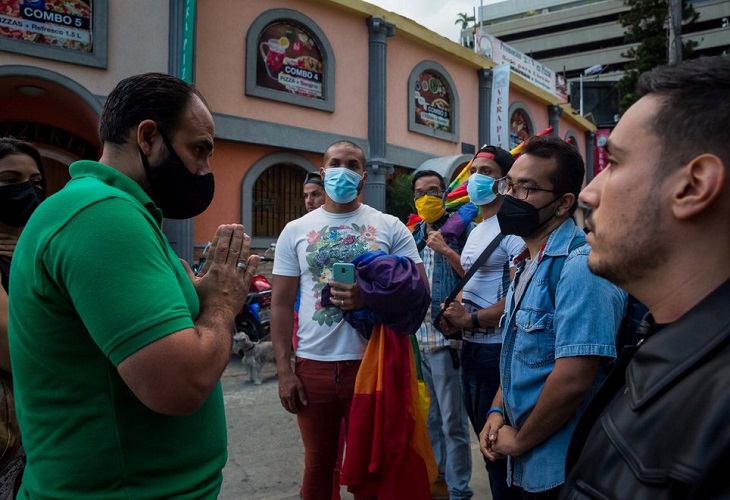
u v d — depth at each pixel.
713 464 0.59
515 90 14.20
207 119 1.31
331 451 2.40
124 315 0.98
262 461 3.45
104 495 1.07
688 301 0.75
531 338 1.61
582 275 1.47
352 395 2.34
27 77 6.37
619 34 47.56
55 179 7.72
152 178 1.25
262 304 6.54
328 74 9.27
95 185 1.12
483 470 3.35
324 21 9.28
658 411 0.69
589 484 0.78
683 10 17.92
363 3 9.66
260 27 8.39
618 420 0.76
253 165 8.48
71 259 1.00
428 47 11.31
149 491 1.10
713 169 0.71
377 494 2.22
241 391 5.06
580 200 0.95
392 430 2.19
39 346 1.07
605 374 1.56
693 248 0.75
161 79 1.26
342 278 2.28
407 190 10.26
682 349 0.70
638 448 0.70
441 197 3.38
